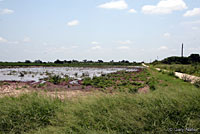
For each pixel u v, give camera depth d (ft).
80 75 93.35
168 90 22.70
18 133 16.61
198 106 18.15
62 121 17.33
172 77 71.10
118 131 15.78
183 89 22.95
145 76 84.53
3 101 20.42
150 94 20.81
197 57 204.85
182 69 101.35
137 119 16.85
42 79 68.80
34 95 22.49
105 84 56.13
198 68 90.63
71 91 43.24
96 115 17.54
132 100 19.48
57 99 22.89
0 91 42.37
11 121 17.08
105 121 16.72
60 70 136.15
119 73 106.52
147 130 16.06
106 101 19.54
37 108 19.11
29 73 99.45
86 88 49.19
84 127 16.19
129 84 56.95
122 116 16.97
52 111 19.16
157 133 15.55
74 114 18.01
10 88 47.24
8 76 81.25
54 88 48.47
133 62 367.04
